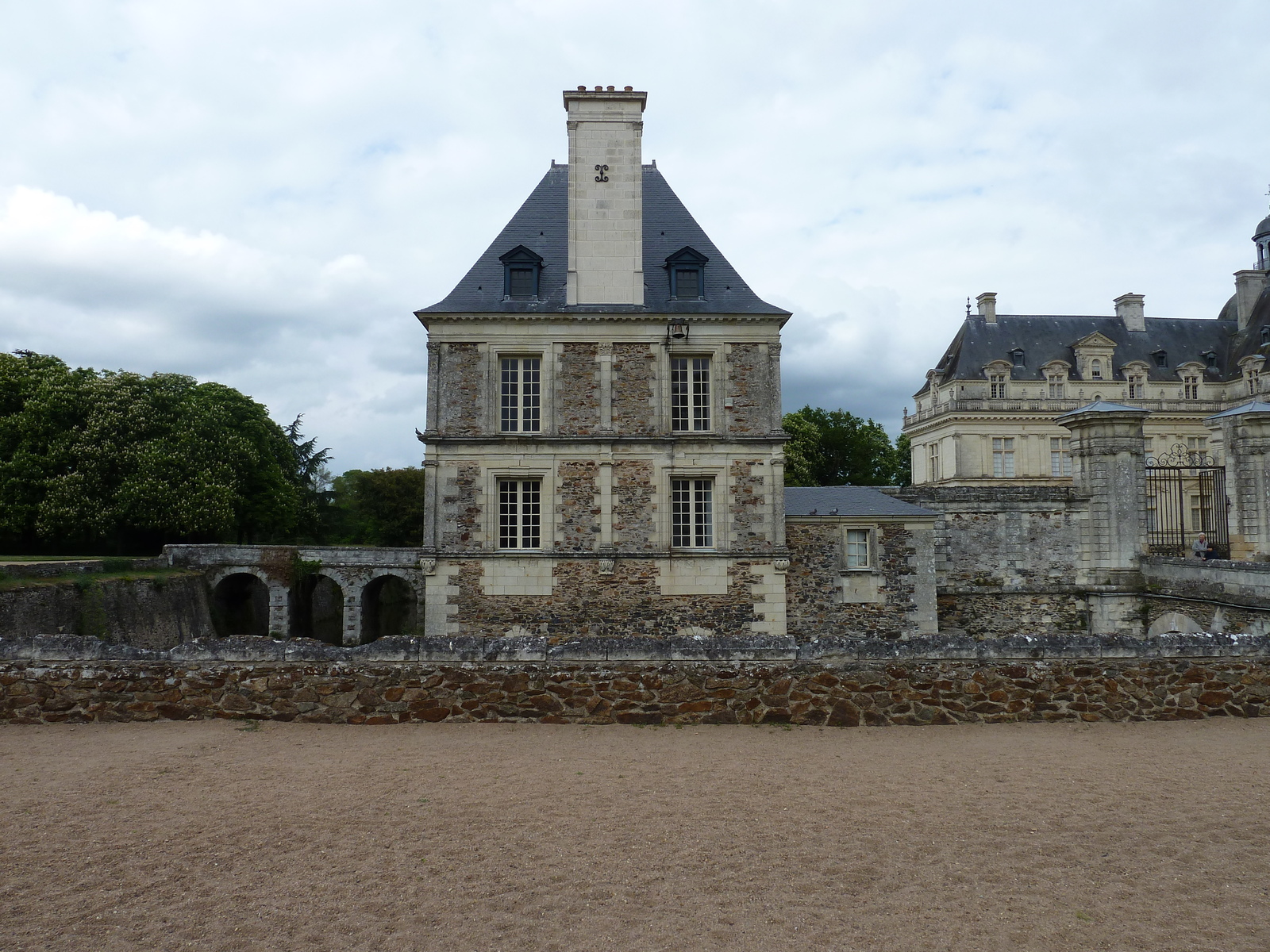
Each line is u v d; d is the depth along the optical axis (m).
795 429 63.47
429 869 6.90
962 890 6.60
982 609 26.70
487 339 23.05
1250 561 21.81
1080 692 12.13
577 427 22.95
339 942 5.75
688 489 23.33
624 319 23.03
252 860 7.04
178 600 33.31
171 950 5.64
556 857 7.16
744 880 6.74
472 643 12.09
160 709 11.77
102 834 7.57
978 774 9.59
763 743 10.88
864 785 9.15
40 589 24.64
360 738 11.01
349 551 37.88
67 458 40.25
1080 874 6.91
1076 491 26.89
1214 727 11.70
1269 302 59.25
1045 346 60.75
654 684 11.91
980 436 57.53
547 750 10.48
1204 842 7.59
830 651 12.08
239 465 45.34
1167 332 61.97
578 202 23.62
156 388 44.88
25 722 11.59
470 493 22.84
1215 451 41.25
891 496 26.92
